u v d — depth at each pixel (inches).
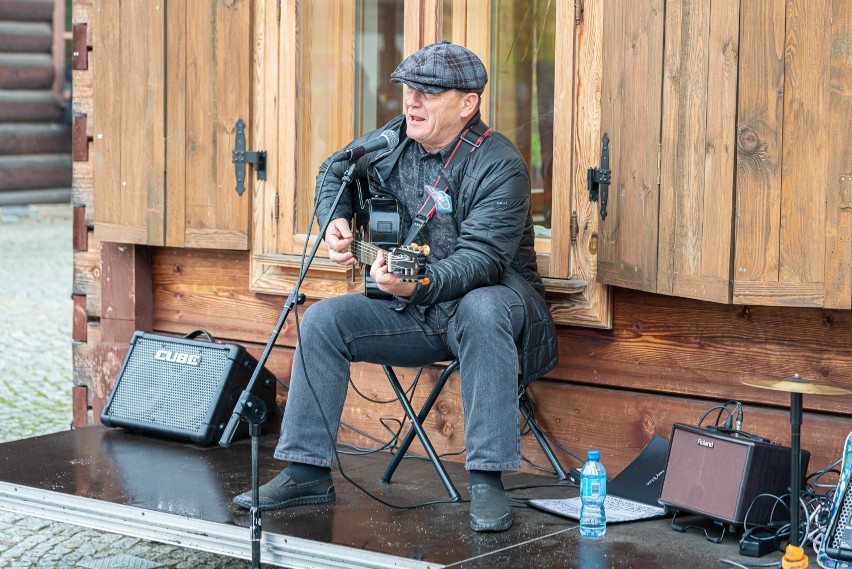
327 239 165.9
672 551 144.0
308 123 204.5
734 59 147.9
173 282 224.2
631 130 167.6
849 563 137.6
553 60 181.9
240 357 199.2
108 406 206.5
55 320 410.3
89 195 229.3
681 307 173.0
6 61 620.7
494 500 153.5
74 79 227.5
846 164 140.6
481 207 160.2
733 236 149.5
